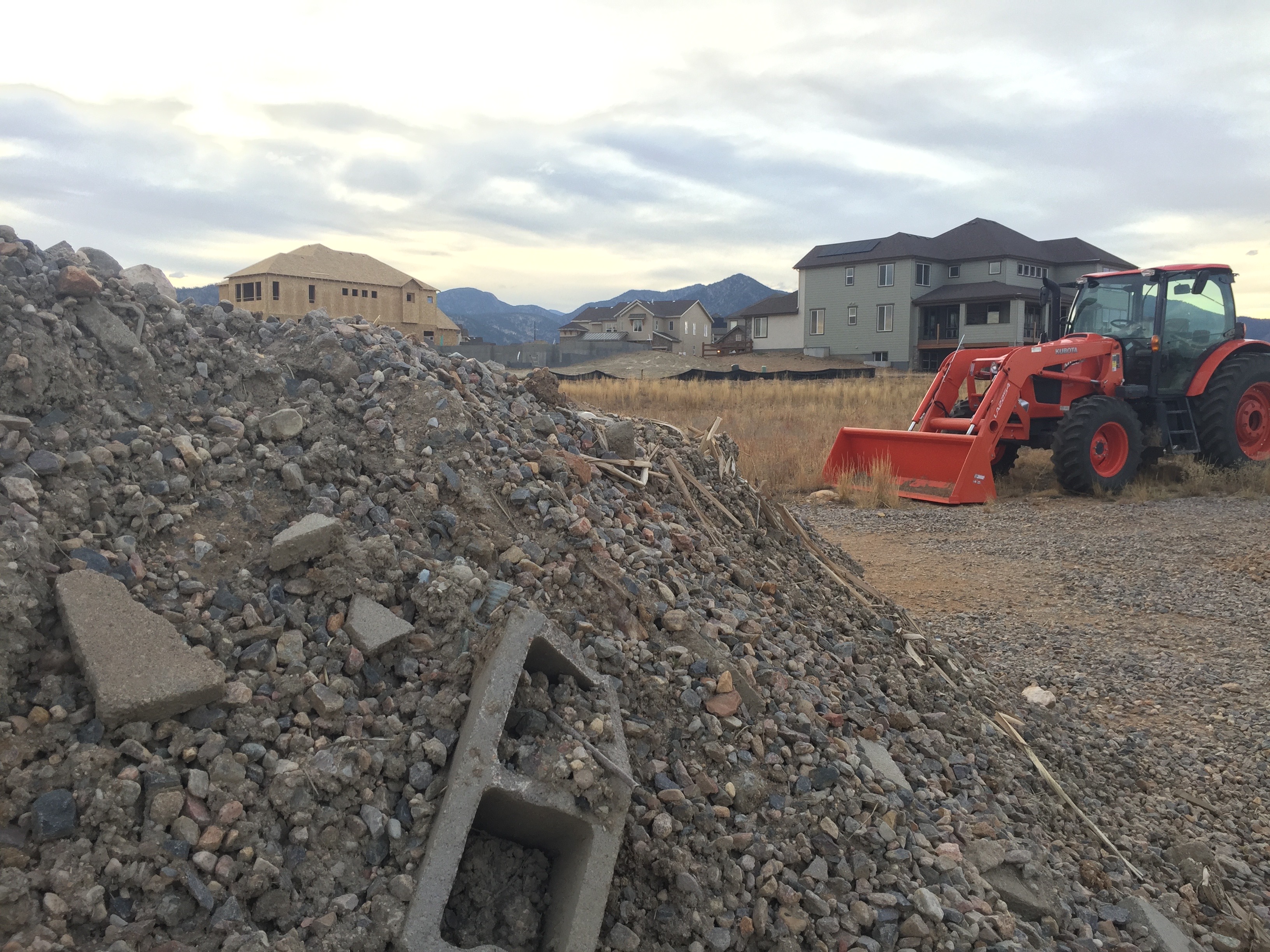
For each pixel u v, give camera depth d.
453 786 2.32
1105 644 5.95
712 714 3.02
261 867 2.07
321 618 2.76
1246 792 4.14
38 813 1.97
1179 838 3.71
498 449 3.74
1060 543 8.83
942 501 10.96
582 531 3.44
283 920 2.05
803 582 4.64
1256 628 6.29
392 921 2.09
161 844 2.04
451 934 2.29
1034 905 2.91
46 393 3.00
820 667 3.73
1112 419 11.34
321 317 4.12
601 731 2.64
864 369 39.31
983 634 6.14
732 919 2.48
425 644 2.78
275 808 2.21
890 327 47.00
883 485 11.05
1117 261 48.00
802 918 2.54
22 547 2.41
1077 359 11.44
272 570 2.83
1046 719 4.52
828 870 2.72
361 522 3.16
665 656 3.18
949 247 48.44
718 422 5.79
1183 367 12.09
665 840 2.56
